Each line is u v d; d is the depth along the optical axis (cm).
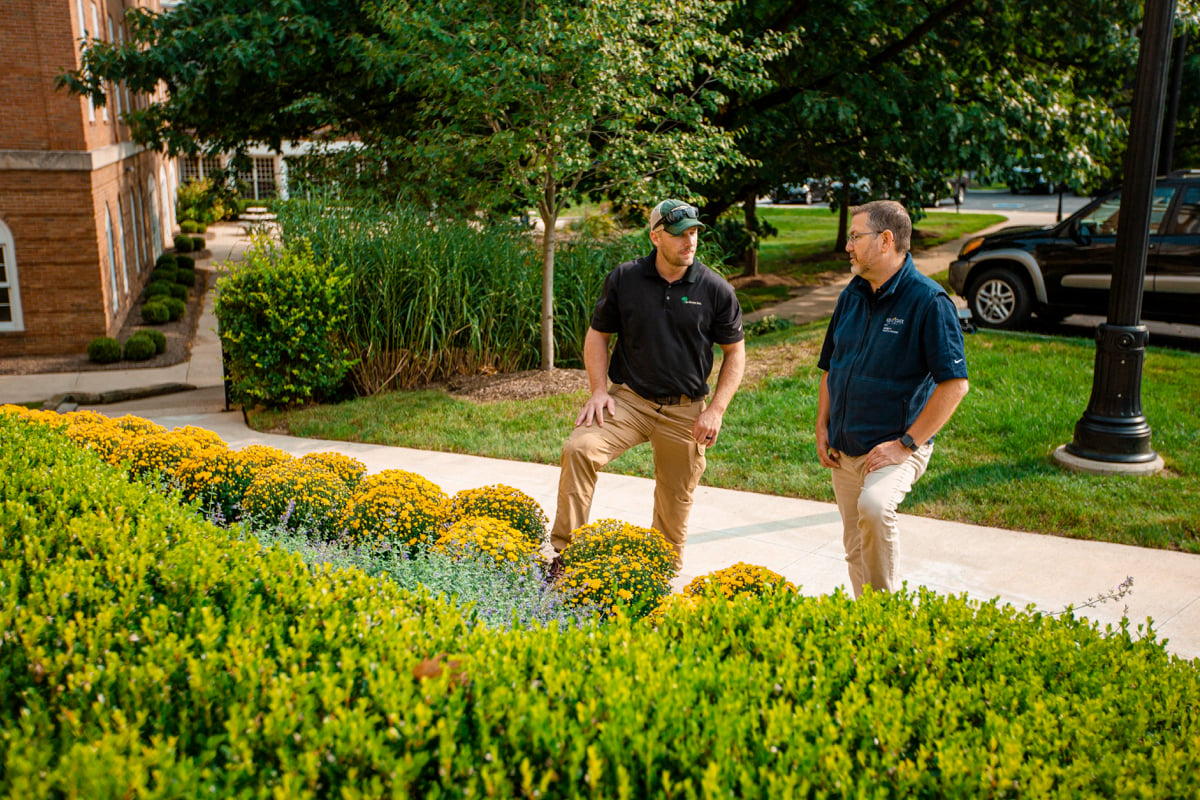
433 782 175
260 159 3928
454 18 965
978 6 1427
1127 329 632
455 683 223
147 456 535
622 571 385
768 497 639
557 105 959
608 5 918
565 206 1091
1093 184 1739
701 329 453
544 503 638
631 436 462
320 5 1394
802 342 1061
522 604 371
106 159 1928
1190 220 988
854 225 381
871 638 273
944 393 369
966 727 222
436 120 1082
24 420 594
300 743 195
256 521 471
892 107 1332
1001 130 1355
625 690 216
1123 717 235
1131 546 535
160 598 287
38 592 270
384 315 1044
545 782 185
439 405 929
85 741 198
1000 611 303
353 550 437
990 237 1147
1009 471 646
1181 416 740
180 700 221
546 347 1058
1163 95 617
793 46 1326
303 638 247
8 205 1736
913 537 555
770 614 292
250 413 992
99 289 1809
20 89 1717
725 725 205
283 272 966
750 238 1611
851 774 204
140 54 1442
